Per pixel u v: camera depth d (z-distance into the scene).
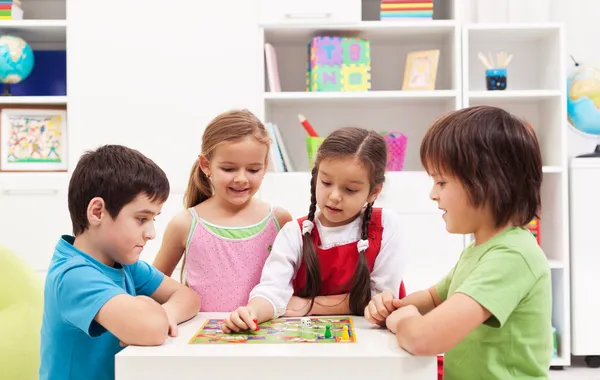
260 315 1.06
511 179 0.91
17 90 2.65
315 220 1.23
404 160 2.67
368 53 2.45
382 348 0.86
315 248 1.20
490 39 2.65
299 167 2.71
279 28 2.41
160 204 1.04
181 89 2.40
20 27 2.43
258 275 1.35
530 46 2.69
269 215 1.39
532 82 2.69
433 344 0.82
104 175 1.00
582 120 2.69
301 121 2.46
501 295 0.86
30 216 2.38
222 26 2.39
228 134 1.25
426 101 2.61
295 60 2.69
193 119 2.40
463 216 0.94
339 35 2.53
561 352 2.46
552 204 2.54
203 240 1.35
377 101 2.60
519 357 0.91
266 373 0.82
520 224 0.95
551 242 2.56
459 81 2.41
